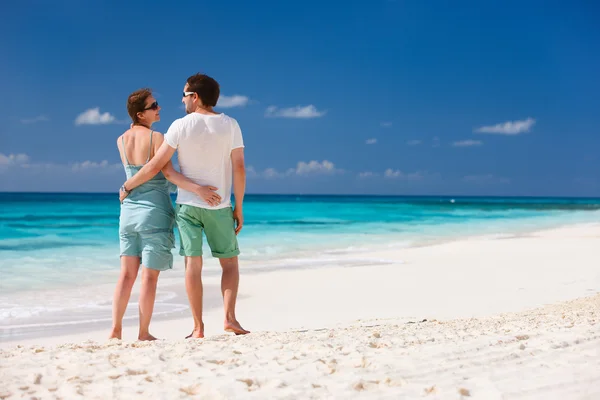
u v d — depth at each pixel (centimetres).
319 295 838
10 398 223
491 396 225
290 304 773
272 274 1038
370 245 1628
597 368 261
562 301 753
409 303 774
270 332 447
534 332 356
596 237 1817
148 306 433
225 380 242
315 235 1927
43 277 997
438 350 299
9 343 562
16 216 2848
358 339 351
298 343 333
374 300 796
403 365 269
